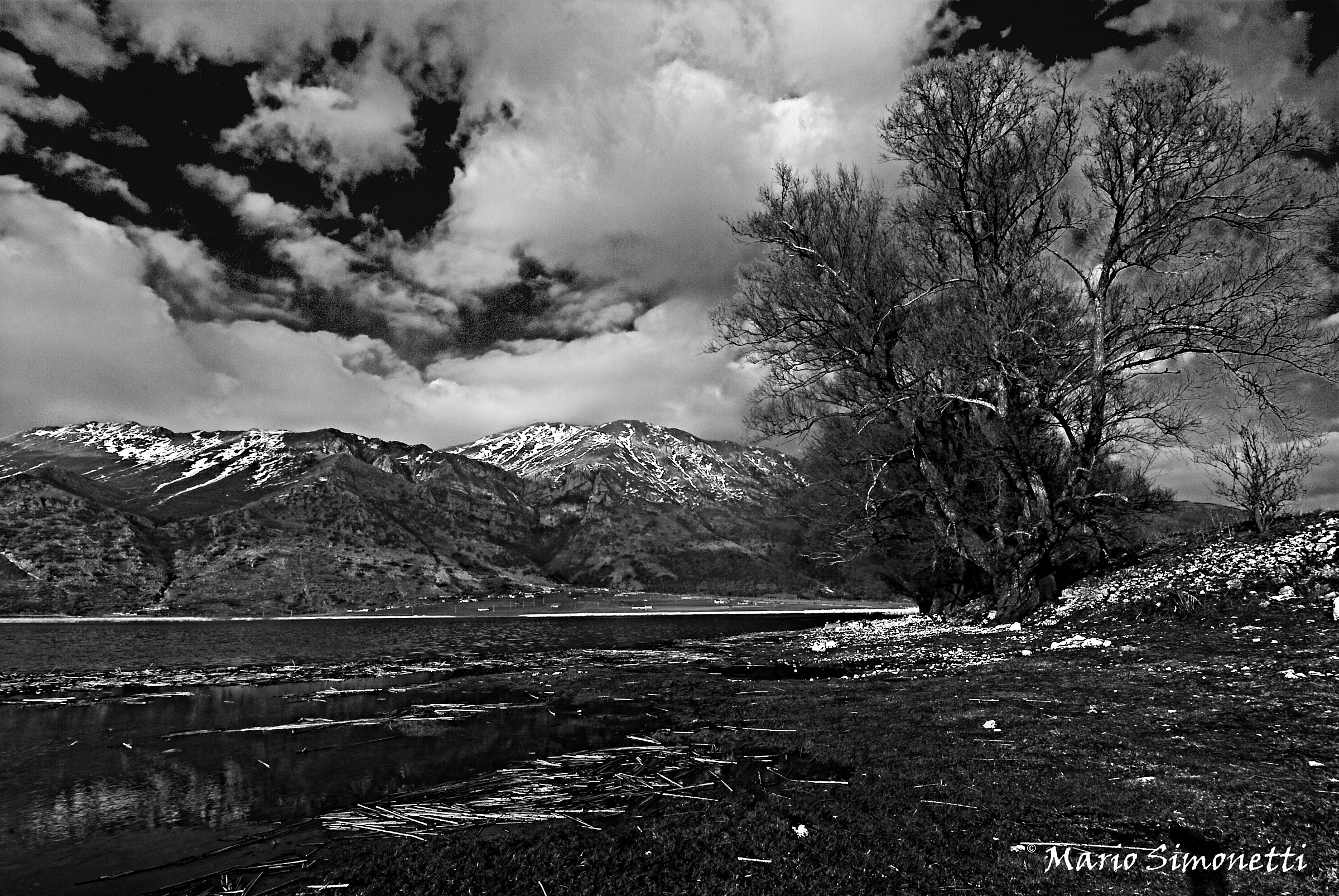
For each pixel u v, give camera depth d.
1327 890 5.45
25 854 7.84
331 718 15.38
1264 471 23.95
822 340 27.30
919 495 28.88
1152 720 10.29
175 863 7.52
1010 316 24.31
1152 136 22.86
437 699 17.73
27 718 15.92
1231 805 7.05
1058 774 8.32
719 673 20.53
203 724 15.01
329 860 7.35
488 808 8.70
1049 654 17.48
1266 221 22.20
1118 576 25.22
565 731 13.38
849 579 47.53
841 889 5.94
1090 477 24.39
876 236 27.45
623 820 8.00
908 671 17.81
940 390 26.05
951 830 6.99
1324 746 8.50
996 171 25.83
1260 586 19.36
